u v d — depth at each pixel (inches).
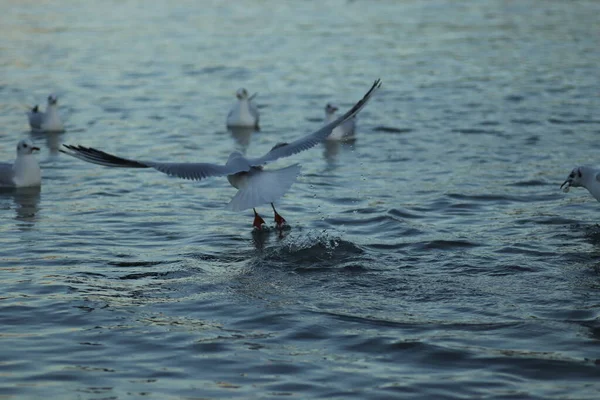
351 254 533.0
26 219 625.3
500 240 558.9
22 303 453.4
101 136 911.0
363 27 1668.3
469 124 941.8
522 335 406.6
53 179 749.3
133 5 1983.3
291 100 1093.8
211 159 808.9
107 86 1177.4
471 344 397.7
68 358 388.2
